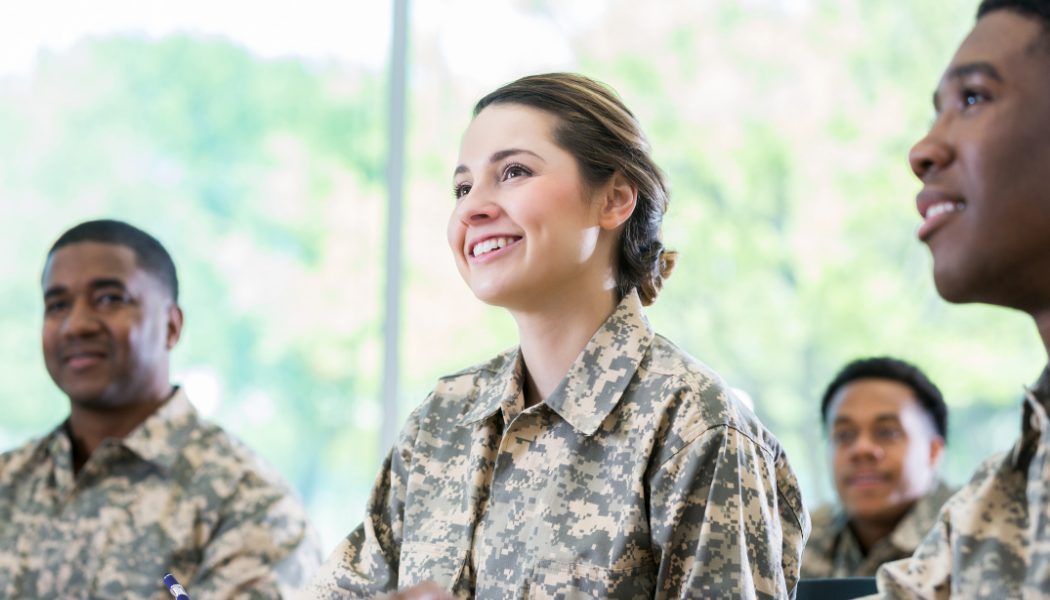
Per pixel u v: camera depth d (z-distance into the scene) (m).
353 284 6.12
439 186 6.25
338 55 6.21
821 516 3.96
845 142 6.64
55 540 3.09
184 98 6.07
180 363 5.93
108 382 3.12
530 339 2.08
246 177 6.11
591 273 2.06
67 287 3.14
